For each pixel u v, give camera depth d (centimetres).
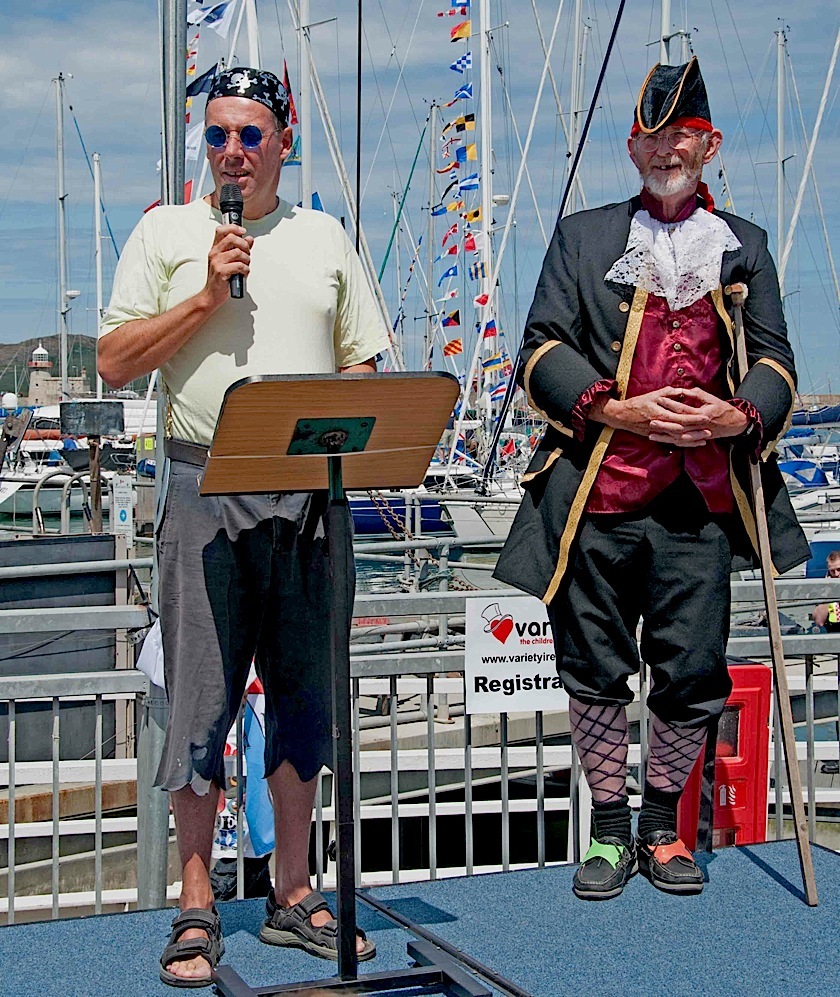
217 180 296
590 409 321
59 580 673
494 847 718
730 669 406
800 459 2294
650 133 321
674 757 340
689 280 325
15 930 315
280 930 304
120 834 633
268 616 301
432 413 261
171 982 280
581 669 335
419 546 782
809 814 397
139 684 369
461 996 267
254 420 248
